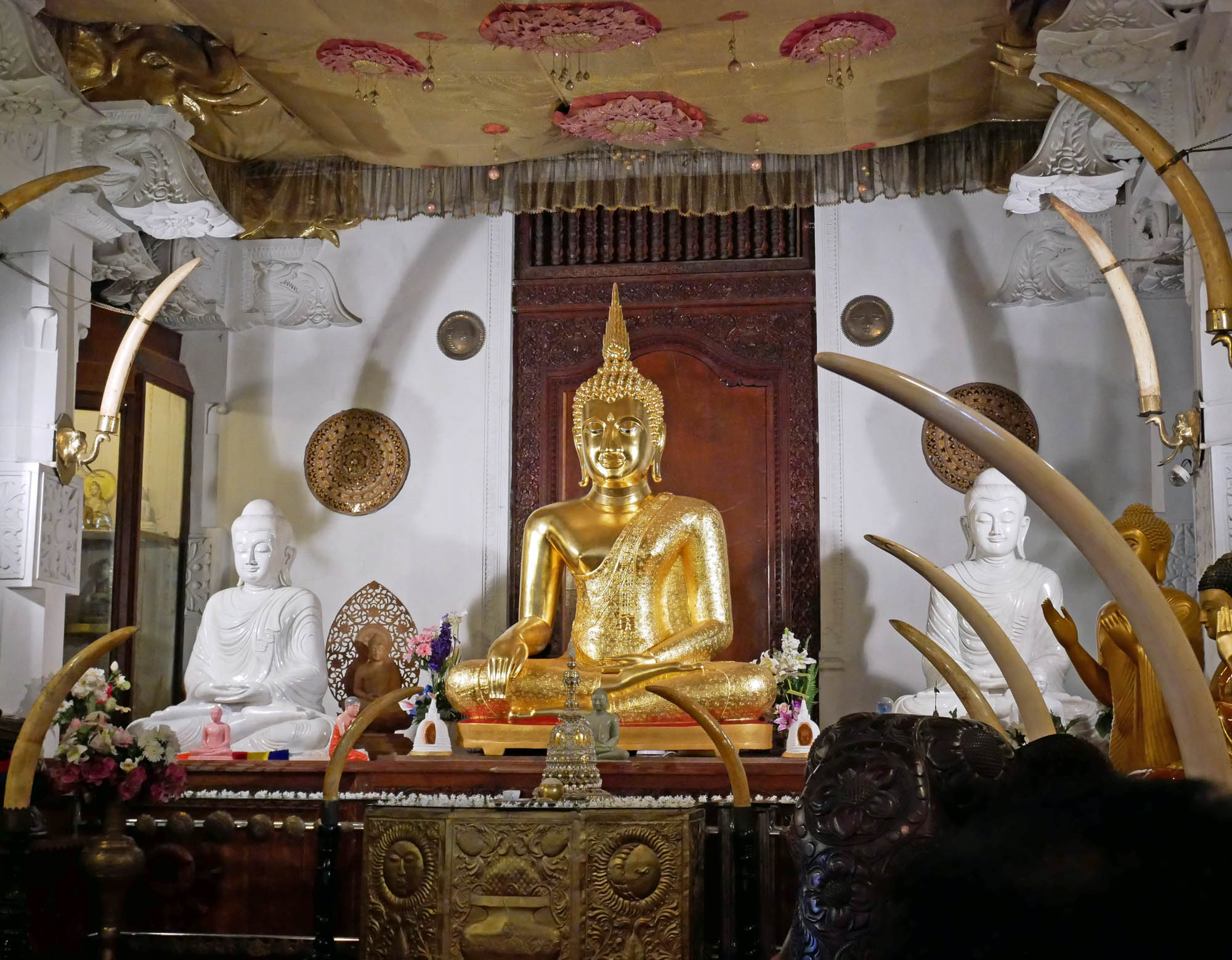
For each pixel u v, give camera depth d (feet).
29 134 16.92
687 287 23.72
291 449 24.09
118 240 19.99
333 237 22.67
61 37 17.22
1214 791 1.82
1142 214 20.59
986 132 20.54
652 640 20.02
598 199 21.50
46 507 17.30
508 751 19.58
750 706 18.15
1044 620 20.29
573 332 23.95
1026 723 7.73
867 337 23.08
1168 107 15.97
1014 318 22.86
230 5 16.58
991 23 16.71
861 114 19.15
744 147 20.17
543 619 20.38
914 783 4.75
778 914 13.35
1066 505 5.27
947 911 1.73
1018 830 1.80
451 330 24.09
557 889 12.12
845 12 16.35
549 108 19.26
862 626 22.53
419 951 12.33
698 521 20.48
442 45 17.42
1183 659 5.36
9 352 17.38
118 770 13.75
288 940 13.97
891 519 22.77
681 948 12.13
